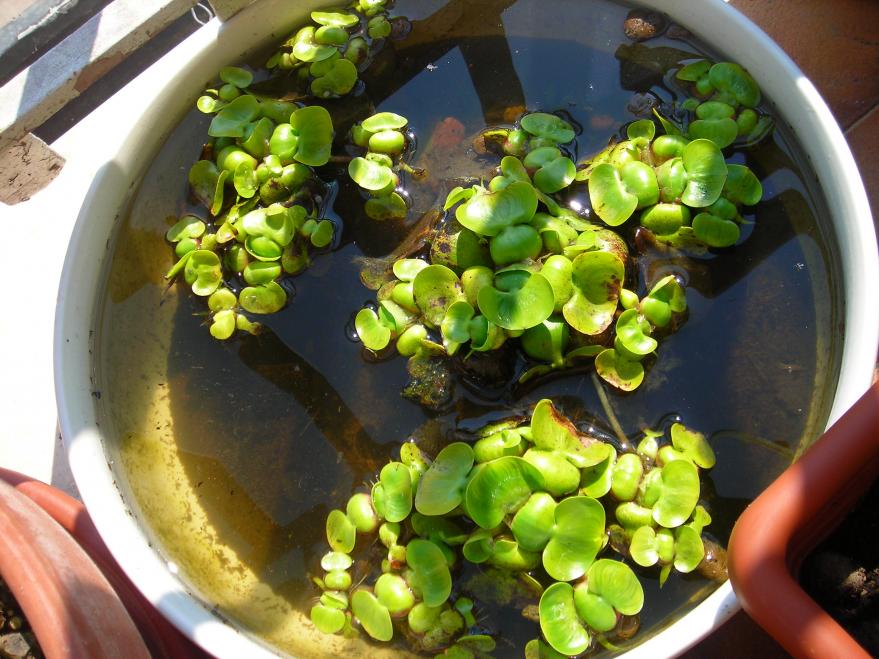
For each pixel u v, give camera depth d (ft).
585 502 1.58
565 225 1.79
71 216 2.49
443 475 1.66
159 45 2.45
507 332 1.75
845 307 1.65
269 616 1.71
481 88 2.01
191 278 1.91
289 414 1.85
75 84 2.14
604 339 1.76
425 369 1.80
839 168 1.67
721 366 1.75
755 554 1.41
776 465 1.68
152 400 1.88
